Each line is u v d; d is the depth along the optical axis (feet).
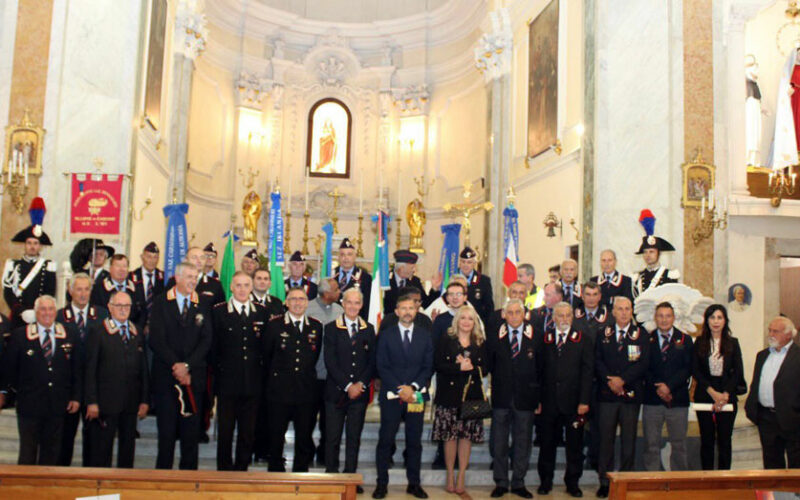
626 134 28.78
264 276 20.47
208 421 21.97
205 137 50.70
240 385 18.81
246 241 48.62
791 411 19.22
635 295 24.49
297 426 19.33
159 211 36.99
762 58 35.06
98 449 17.76
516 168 43.27
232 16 54.13
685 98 28.12
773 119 34.81
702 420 20.47
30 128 26.84
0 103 26.99
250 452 19.01
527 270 24.66
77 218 22.18
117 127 27.76
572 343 19.90
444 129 55.72
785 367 19.45
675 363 19.81
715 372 20.17
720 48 28.53
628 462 19.77
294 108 57.47
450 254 27.86
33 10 27.43
